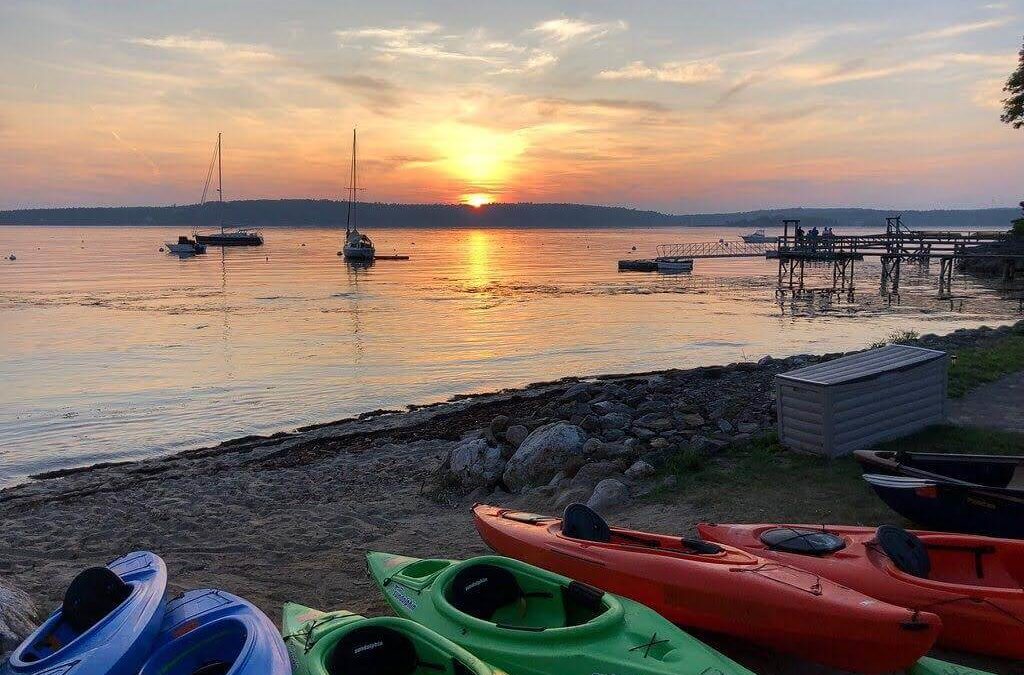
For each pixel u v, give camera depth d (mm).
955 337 24609
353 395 23250
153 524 11328
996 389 14461
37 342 33969
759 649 6441
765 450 11320
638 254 136625
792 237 67562
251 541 10266
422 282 70312
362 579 8602
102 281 69438
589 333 36625
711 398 16000
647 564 6539
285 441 17578
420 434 17250
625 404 16375
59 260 104375
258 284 67000
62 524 11602
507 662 5410
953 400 13586
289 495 12828
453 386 24484
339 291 60562
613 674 5074
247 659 4965
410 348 32156
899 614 5383
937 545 6852
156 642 5637
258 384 24828
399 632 5473
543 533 7492
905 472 8547
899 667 5480
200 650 5445
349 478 13766
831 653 5691
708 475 10586
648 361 28984
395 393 23516
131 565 6719
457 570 6387
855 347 31641
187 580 8891
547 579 6234
